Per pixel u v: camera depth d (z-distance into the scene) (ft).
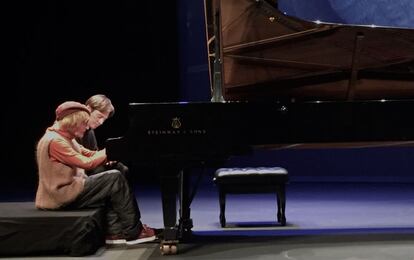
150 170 28.81
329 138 13.71
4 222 13.69
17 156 29.27
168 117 13.43
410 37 13.69
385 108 13.83
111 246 14.64
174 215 13.65
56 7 27.12
